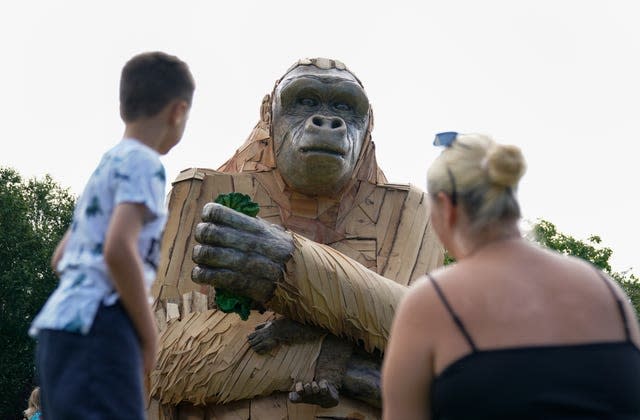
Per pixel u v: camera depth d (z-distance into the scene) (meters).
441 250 7.84
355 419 6.97
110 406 3.03
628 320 2.78
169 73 3.62
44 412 3.21
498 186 2.90
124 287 3.07
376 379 6.95
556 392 2.60
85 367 3.07
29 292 26.78
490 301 2.73
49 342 3.15
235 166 8.29
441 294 2.78
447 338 2.72
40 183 30.31
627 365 2.68
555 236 29.19
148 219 3.23
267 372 6.88
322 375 6.89
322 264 6.72
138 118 3.58
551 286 2.77
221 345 6.97
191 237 7.53
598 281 2.83
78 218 3.35
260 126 8.30
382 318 6.81
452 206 2.96
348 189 7.79
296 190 7.65
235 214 6.49
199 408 7.09
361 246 7.68
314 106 7.59
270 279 6.54
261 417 6.89
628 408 2.65
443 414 2.70
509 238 2.91
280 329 6.95
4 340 25.70
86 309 3.13
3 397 25.70
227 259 6.38
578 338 2.69
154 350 3.22
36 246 27.14
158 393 7.07
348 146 7.43
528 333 2.68
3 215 26.81
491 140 3.01
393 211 7.88
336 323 6.76
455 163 2.98
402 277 7.58
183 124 3.68
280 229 6.79
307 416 6.91
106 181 3.27
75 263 3.23
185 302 7.32
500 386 2.62
